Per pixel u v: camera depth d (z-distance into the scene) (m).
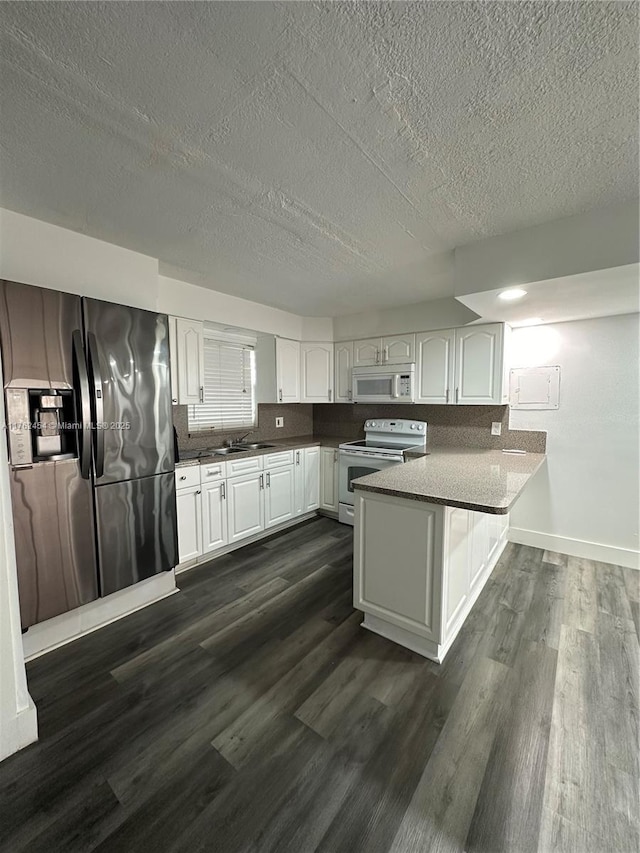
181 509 2.78
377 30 0.90
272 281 2.89
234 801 1.24
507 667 1.86
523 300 2.32
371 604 2.12
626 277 1.86
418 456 3.36
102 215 1.85
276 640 2.08
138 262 2.31
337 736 1.48
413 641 2.00
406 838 1.14
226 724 1.54
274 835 1.15
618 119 1.18
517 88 1.06
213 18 0.88
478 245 2.11
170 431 2.45
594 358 3.04
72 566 1.98
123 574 2.21
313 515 4.29
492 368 3.23
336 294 3.28
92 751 1.42
